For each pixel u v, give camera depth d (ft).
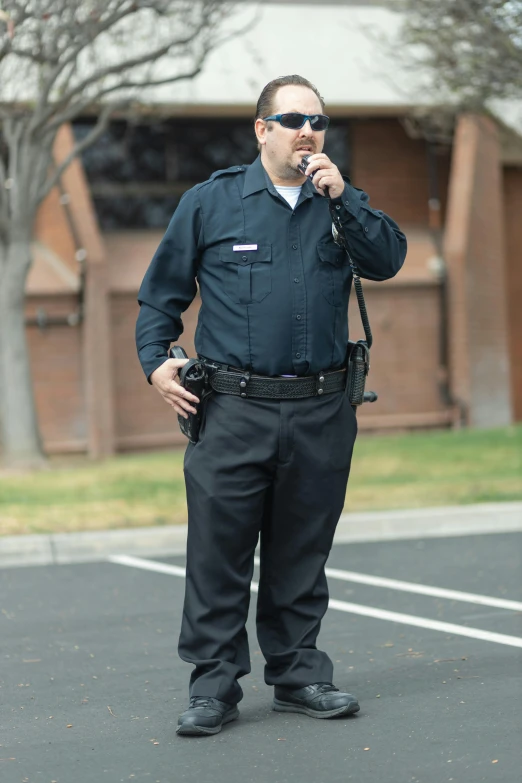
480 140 140.56
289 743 26.66
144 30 97.91
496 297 145.69
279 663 29.14
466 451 97.55
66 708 31.19
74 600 48.06
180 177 136.36
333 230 27.48
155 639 40.22
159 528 62.95
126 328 129.08
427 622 41.14
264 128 27.63
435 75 97.76
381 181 141.59
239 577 28.22
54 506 71.46
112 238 133.08
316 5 131.64
